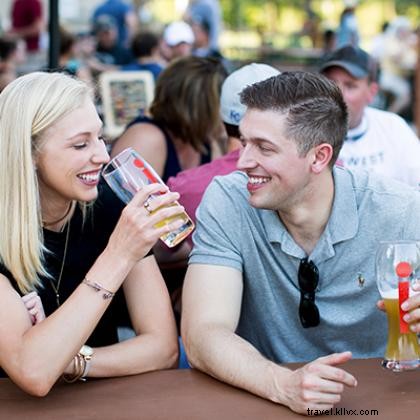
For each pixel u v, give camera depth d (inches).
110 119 222.7
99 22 379.9
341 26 482.3
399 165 183.2
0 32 400.2
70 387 98.0
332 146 101.7
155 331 108.1
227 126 144.6
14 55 312.0
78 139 98.4
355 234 105.4
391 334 95.3
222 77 164.1
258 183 101.3
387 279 93.4
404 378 97.1
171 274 145.6
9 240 98.7
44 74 100.3
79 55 363.3
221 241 108.3
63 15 498.9
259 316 111.0
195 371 103.1
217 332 101.0
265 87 100.8
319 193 103.7
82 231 107.8
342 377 86.9
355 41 479.5
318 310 107.1
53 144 98.2
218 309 105.6
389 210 106.5
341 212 105.0
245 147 101.3
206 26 405.4
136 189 94.9
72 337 92.7
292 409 88.7
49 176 99.7
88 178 99.9
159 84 165.6
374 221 106.3
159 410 89.4
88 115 99.0
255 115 100.0
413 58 455.5
